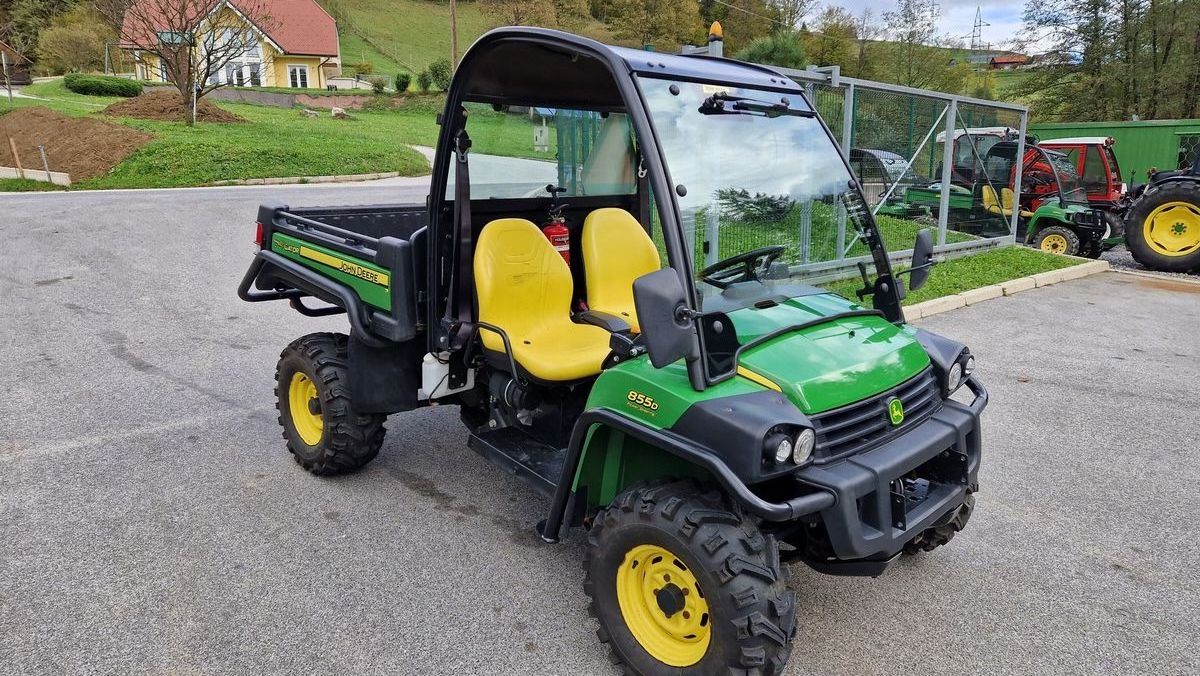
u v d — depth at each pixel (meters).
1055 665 2.94
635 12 41.25
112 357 6.18
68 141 19.09
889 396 2.76
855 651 3.00
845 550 2.45
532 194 4.05
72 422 4.94
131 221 11.49
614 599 2.79
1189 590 3.46
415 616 3.13
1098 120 27.19
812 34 43.59
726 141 3.03
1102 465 4.73
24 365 5.93
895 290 3.46
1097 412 5.60
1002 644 3.06
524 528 3.85
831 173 3.39
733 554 2.42
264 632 3.01
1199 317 8.55
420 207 5.14
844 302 3.31
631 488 2.76
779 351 2.76
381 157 20.25
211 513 3.90
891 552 2.59
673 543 2.51
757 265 3.10
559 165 4.12
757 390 2.58
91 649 2.88
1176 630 3.17
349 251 3.93
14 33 42.97
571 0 41.50
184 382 5.70
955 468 2.97
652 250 4.35
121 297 7.90
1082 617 3.25
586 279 4.11
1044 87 28.28
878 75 39.44
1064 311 8.77
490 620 3.12
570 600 3.27
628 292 4.18
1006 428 5.30
